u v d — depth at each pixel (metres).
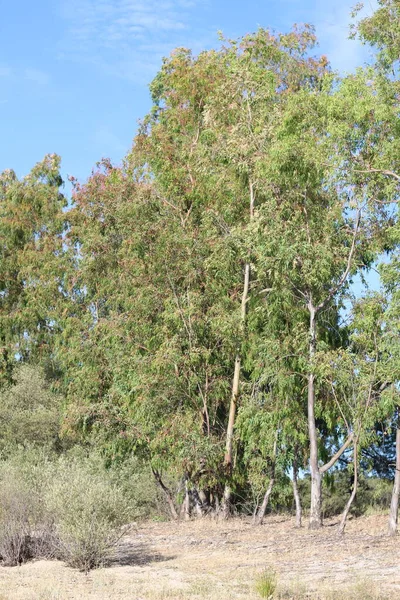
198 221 29.91
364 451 27.06
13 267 44.75
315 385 23.08
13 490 16.89
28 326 42.56
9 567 15.70
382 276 20.50
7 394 36.88
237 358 26.39
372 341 20.39
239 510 28.64
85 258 32.41
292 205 22.95
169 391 26.58
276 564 15.41
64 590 12.47
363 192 22.03
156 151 31.67
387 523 21.92
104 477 27.81
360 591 11.60
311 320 22.42
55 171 47.50
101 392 30.48
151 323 28.36
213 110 27.75
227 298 26.88
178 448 25.58
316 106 22.77
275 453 23.55
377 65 23.00
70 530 15.67
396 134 22.08
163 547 19.14
